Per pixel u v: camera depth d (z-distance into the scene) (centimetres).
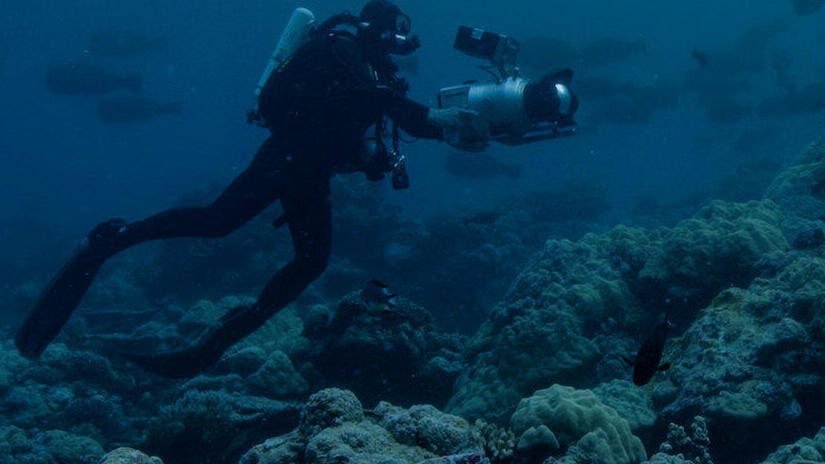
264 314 481
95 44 2827
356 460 306
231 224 446
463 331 1381
